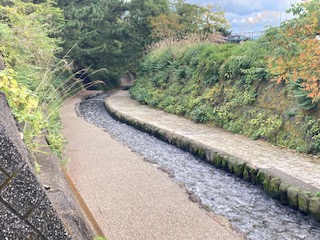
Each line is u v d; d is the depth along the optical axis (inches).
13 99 82.5
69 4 606.5
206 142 248.5
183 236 115.3
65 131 309.0
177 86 445.4
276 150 222.8
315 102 212.4
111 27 659.4
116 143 266.5
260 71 281.1
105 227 120.3
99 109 524.4
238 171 191.9
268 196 163.6
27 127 111.8
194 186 176.9
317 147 203.5
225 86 335.9
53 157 126.0
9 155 37.1
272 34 175.0
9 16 241.8
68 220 74.3
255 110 278.5
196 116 343.6
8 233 36.5
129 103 523.8
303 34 160.9
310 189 146.0
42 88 175.2
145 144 280.5
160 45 606.9
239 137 268.7
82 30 574.9
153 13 709.3
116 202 143.8
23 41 220.4
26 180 37.6
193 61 422.0
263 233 126.6
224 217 136.3
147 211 135.1
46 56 254.7
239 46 356.8
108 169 193.3
